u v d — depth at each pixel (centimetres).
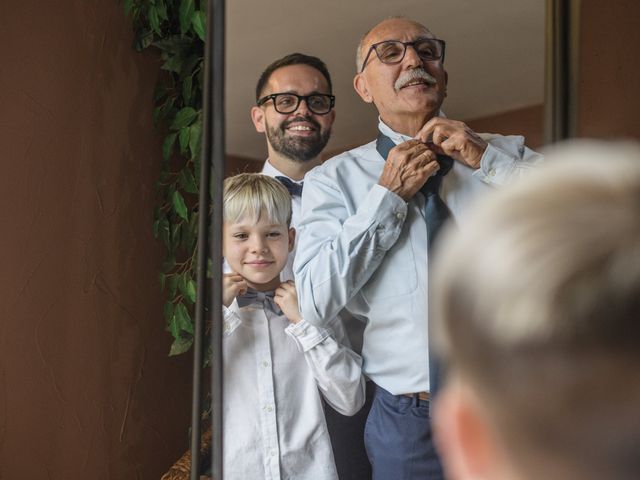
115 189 250
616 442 41
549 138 199
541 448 43
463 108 198
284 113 198
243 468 196
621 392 41
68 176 243
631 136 204
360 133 198
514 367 43
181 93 258
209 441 238
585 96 205
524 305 42
